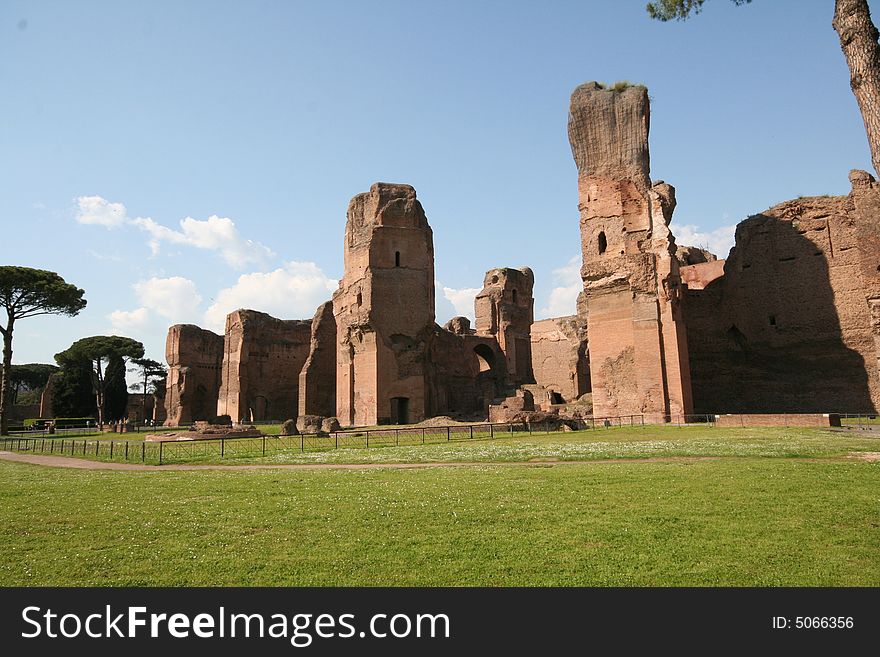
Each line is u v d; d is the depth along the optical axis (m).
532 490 12.41
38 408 91.31
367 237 46.25
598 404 39.47
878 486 11.68
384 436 31.34
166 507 11.94
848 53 11.33
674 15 16.16
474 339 61.25
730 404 44.72
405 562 7.86
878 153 10.66
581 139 42.59
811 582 6.86
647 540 8.48
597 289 40.62
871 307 35.97
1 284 48.66
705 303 46.91
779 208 44.78
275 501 12.21
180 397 67.50
